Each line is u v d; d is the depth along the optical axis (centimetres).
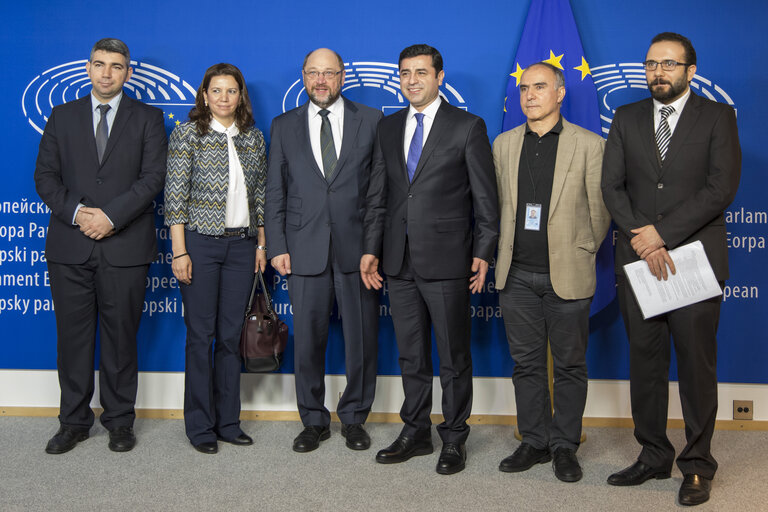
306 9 368
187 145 319
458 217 302
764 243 355
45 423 364
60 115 328
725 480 287
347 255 320
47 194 321
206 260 322
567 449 295
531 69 293
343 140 321
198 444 321
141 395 377
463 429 308
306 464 306
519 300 304
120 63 324
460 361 307
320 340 330
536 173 296
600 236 297
